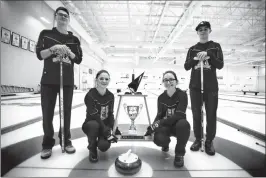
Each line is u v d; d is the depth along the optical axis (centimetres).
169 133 145
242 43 1126
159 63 1755
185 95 146
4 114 260
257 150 155
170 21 790
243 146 165
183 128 126
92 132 130
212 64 156
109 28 864
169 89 151
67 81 146
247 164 128
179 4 588
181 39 1031
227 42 1060
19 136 178
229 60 1738
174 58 1609
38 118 246
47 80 140
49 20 600
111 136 136
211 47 156
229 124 249
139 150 156
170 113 154
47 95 142
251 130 202
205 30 157
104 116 155
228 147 163
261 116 299
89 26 813
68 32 152
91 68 1429
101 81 145
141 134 169
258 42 1027
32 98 449
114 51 1468
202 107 155
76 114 320
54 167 123
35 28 557
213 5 611
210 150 147
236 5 613
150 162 133
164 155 145
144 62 1759
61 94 138
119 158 121
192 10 562
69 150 146
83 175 114
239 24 805
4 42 425
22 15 492
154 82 1747
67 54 137
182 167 125
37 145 160
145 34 935
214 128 154
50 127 143
